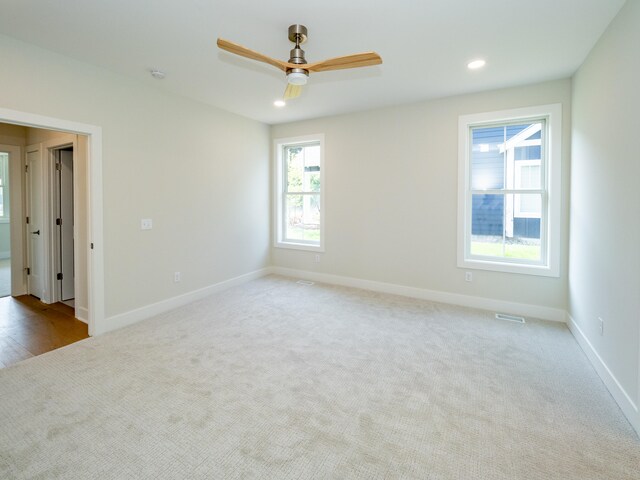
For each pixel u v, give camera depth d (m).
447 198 4.02
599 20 2.27
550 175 3.44
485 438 1.79
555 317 3.52
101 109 3.07
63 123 2.80
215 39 2.54
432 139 4.05
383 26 2.34
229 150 4.59
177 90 3.67
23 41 2.54
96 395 2.16
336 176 4.81
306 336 3.11
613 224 2.23
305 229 5.34
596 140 2.56
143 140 3.46
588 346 2.69
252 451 1.69
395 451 1.70
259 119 4.97
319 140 4.92
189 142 3.99
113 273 3.24
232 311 3.78
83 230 3.49
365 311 3.79
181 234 3.95
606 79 2.37
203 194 4.22
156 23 2.32
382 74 3.21
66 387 2.25
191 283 4.11
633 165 1.95
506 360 2.66
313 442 1.76
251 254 5.12
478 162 3.93
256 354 2.75
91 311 3.12
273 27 2.36
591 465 1.61
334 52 2.73
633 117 1.96
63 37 2.50
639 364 1.82
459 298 4.03
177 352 2.78
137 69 3.10
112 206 3.20
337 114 4.67
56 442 1.74
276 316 3.62
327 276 5.04
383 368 2.53
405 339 3.05
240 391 2.22
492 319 3.55
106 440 1.76
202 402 2.10
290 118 4.90
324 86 3.53
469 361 2.64
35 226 4.30
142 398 2.13
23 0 2.04
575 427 1.88
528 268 3.62
